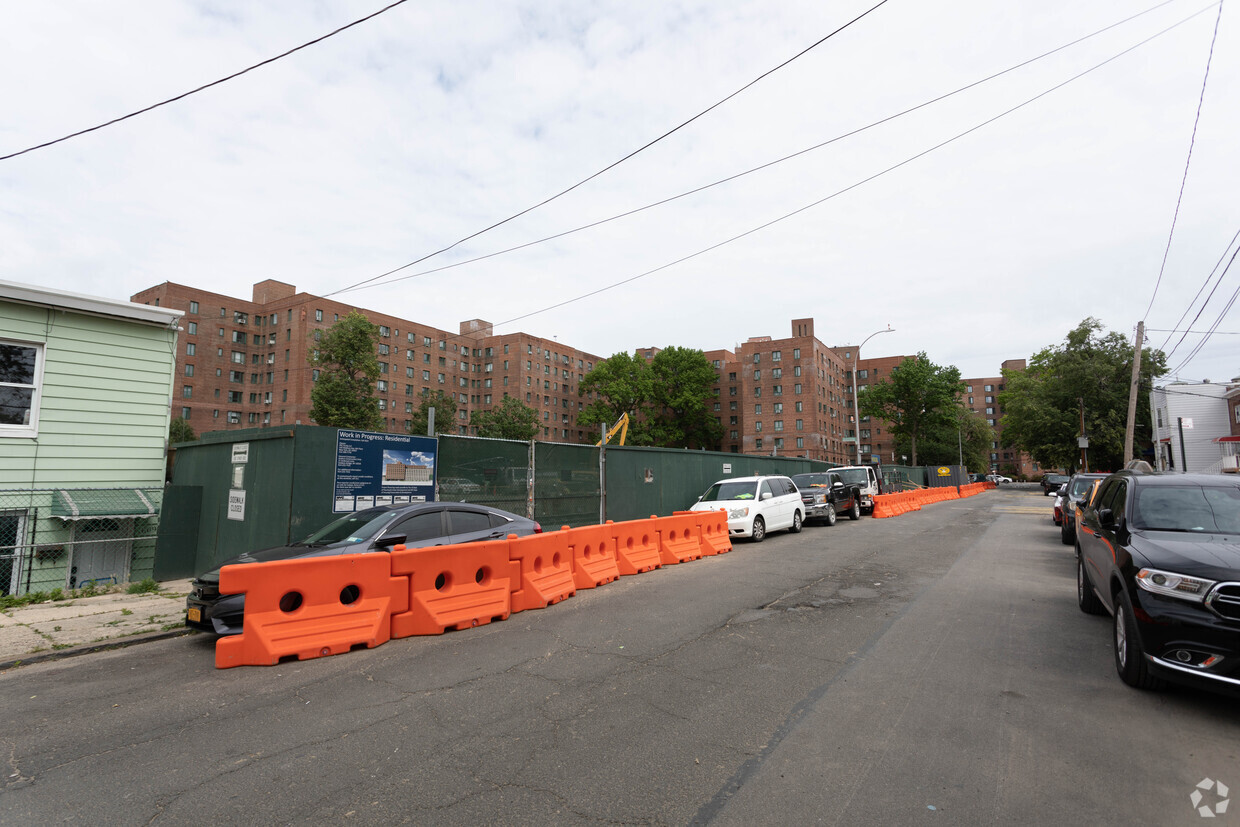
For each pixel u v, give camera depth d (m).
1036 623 6.93
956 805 3.16
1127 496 5.99
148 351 11.99
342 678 5.34
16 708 4.78
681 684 5.05
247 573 5.80
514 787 3.40
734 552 13.38
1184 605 4.34
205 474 12.13
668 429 85.06
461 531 7.95
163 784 3.49
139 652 6.40
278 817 3.12
